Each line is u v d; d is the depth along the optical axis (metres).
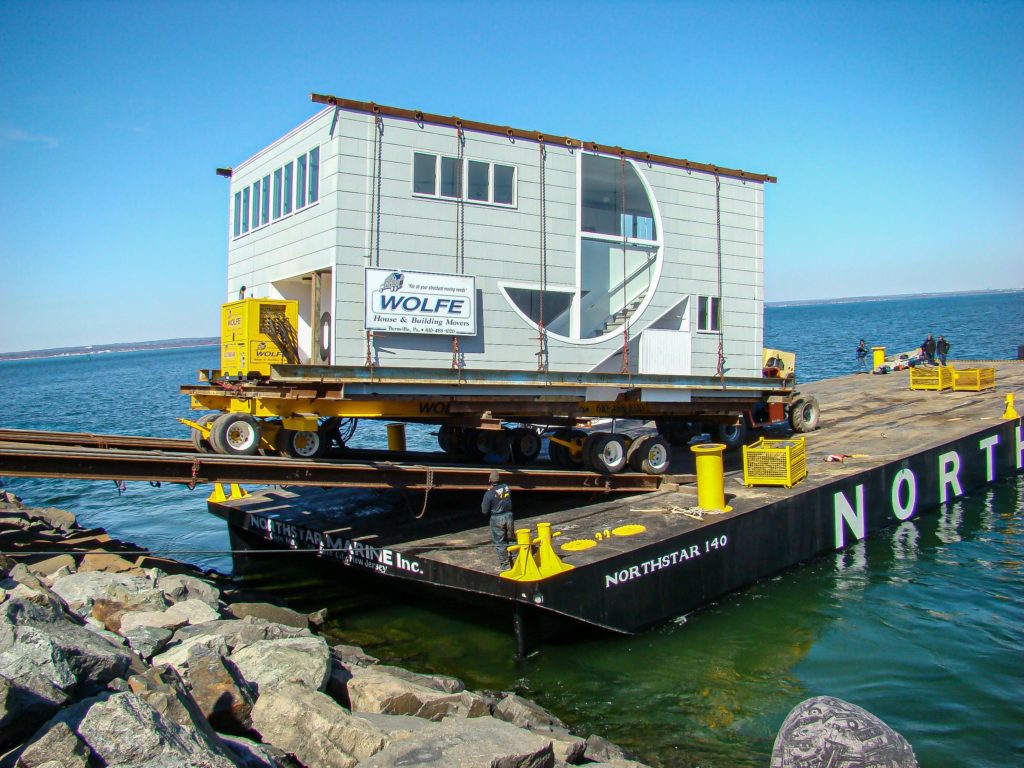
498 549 10.64
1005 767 7.57
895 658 10.06
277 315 12.80
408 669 10.09
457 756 6.01
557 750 7.06
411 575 11.31
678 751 8.02
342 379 11.91
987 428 19.53
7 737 5.41
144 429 42.25
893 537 15.45
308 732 6.68
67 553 11.94
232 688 6.99
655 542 11.27
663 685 9.47
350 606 12.74
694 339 16.55
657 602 11.20
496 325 13.68
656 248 16.02
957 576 13.12
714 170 16.81
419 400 13.07
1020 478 20.11
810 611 11.67
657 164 15.90
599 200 15.29
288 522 13.89
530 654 10.36
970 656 10.08
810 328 136.50
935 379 27.22
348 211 12.19
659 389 15.79
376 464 12.20
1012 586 12.62
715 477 12.89
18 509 16.84
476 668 10.03
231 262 16.06
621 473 15.27
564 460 16.34
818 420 22.41
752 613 11.64
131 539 18.19
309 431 13.13
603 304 15.38
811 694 9.17
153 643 8.49
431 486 12.54
